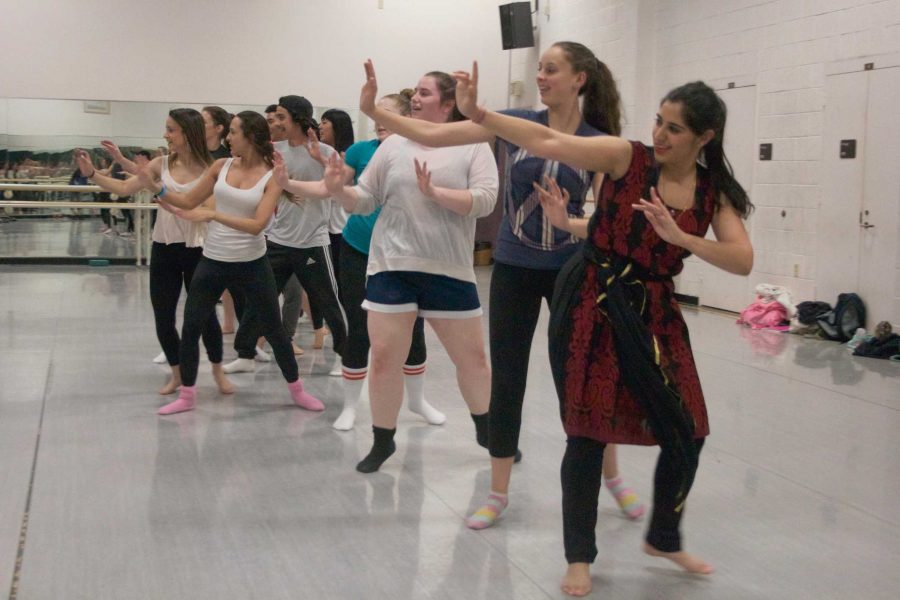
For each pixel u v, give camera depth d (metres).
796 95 8.18
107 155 11.59
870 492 3.65
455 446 4.17
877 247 7.42
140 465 3.84
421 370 4.48
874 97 7.39
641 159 2.55
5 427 4.38
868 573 2.88
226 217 4.39
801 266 8.20
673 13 9.73
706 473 3.86
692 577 2.82
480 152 3.52
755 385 5.64
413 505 3.41
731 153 9.02
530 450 4.15
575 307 2.63
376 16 12.50
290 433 4.36
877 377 5.93
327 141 6.23
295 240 5.28
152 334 6.95
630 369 2.54
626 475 3.79
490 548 3.02
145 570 2.81
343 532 3.14
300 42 12.25
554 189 2.83
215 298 4.60
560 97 3.02
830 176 7.84
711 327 8.17
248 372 5.69
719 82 9.11
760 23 8.54
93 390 5.14
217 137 6.02
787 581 2.81
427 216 3.48
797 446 4.28
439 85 3.51
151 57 11.73
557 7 11.86
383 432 3.78
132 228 11.70
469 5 12.79
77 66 11.50
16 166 11.35
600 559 2.95
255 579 2.75
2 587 2.67
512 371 3.19
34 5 11.30
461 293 3.60
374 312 3.62
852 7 7.57
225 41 11.98
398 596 2.65
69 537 3.06
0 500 3.40
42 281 9.96
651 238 2.56
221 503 3.40
